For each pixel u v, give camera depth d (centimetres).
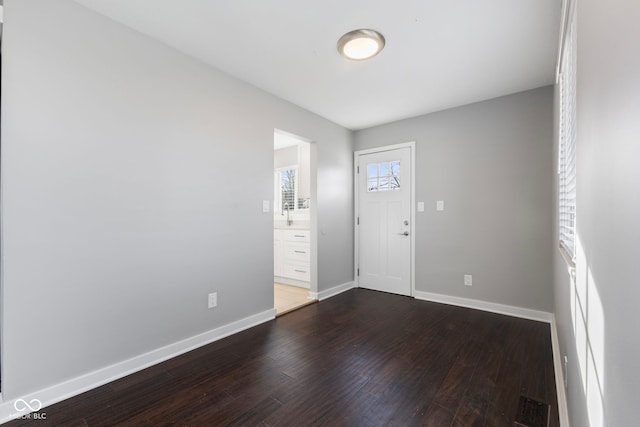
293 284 455
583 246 97
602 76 64
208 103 252
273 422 157
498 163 324
